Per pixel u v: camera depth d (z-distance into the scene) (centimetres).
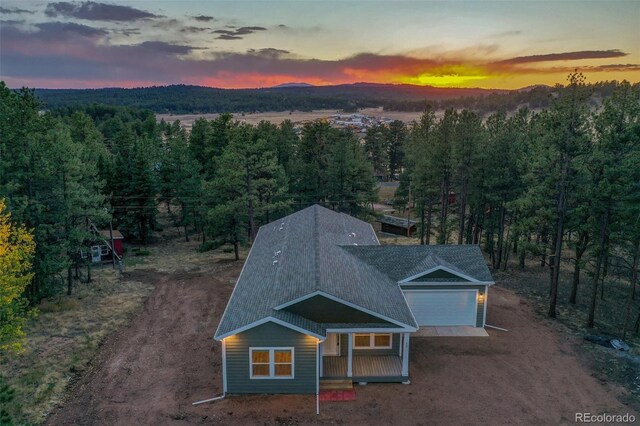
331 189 4803
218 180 3844
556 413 1659
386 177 9238
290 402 1730
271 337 1748
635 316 2653
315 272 2020
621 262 3183
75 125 6525
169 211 5591
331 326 1838
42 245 2686
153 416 1644
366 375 1861
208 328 2403
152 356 2097
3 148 2597
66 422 1608
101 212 3062
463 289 2356
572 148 2450
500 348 2166
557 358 2072
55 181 2788
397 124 8781
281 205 4144
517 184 3356
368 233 3212
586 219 2536
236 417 1638
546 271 3541
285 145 5481
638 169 2244
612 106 2364
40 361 2031
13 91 2783
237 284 2328
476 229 3969
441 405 1711
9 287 1808
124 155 6069
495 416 1641
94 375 1931
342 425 1593
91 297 2891
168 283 3197
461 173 3691
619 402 1728
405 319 1883
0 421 1261
